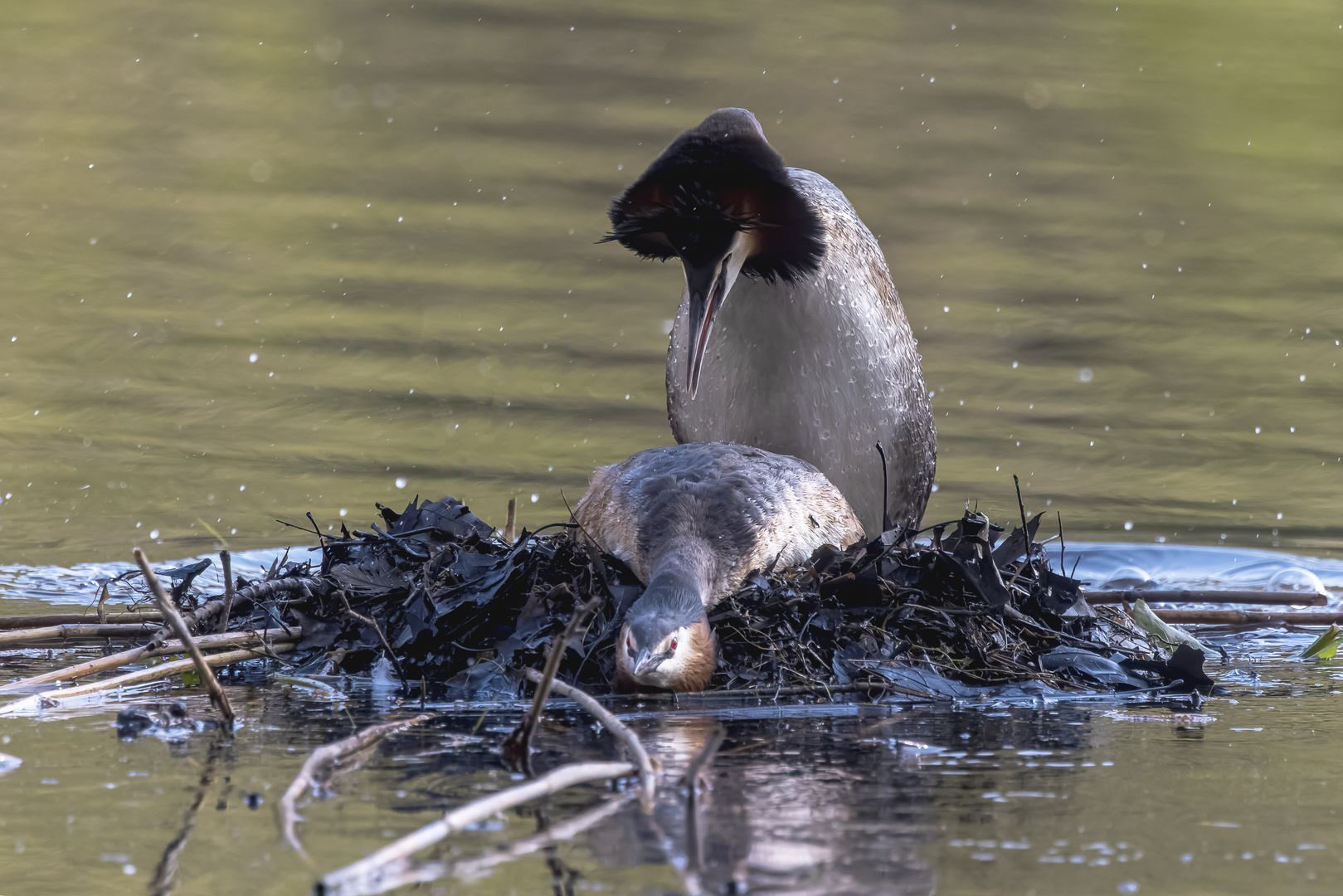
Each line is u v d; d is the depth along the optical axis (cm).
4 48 3238
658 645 816
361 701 832
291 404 1698
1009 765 733
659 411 1711
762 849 613
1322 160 2928
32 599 1098
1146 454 1625
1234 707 853
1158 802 682
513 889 568
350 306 2052
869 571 902
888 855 611
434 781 690
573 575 914
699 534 922
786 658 872
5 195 2430
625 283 2230
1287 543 1370
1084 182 2727
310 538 1295
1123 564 1312
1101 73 3312
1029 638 927
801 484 982
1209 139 2995
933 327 2048
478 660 877
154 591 784
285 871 586
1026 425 1709
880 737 775
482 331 1975
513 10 3653
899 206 2548
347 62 3284
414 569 948
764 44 3431
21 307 1977
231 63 3259
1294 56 3494
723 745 754
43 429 1584
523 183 2633
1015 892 579
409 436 1606
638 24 3572
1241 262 2381
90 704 826
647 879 579
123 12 3538
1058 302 2170
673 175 944
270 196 2520
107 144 2731
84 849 606
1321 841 634
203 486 1431
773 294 1046
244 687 862
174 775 700
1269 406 1798
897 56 3362
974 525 947
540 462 1534
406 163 2725
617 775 659
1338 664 976
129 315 1969
